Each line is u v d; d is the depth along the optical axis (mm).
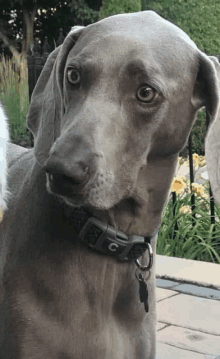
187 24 12578
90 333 1692
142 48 1595
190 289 3746
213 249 4523
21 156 2236
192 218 4996
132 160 1633
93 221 1707
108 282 1748
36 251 1747
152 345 1886
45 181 1818
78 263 1721
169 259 4352
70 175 1440
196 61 1762
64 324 1676
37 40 16250
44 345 1660
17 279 1736
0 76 11359
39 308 1686
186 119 1760
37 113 1974
